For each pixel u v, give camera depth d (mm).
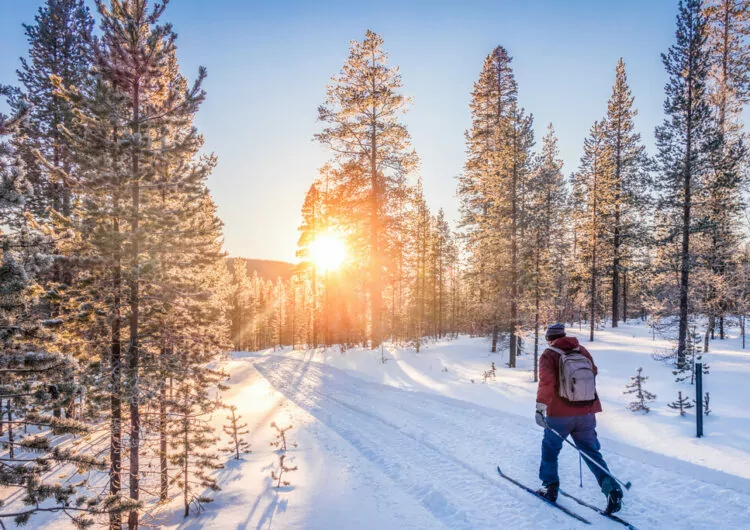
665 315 19906
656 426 8055
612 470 5906
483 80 29953
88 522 5133
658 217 20016
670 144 19094
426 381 16781
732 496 4781
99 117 7648
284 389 18531
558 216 34031
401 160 24297
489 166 27016
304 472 7883
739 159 20219
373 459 7922
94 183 7484
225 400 17375
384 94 23344
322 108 23844
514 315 21891
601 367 18672
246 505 6770
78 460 5250
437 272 48344
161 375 8414
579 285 37281
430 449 7883
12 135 5004
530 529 4586
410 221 26047
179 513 7152
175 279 9078
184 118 8586
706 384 13461
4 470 4828
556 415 5059
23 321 5406
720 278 19234
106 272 7969
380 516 5570
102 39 8102
